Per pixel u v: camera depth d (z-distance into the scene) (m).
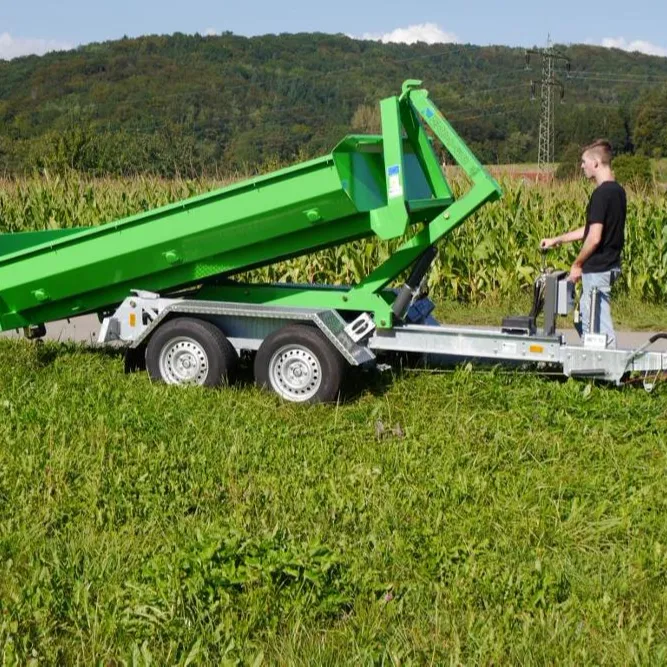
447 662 3.78
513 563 4.70
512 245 14.59
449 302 14.60
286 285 9.04
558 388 8.12
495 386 8.26
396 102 7.88
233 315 8.45
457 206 8.19
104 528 5.21
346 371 8.09
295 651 3.89
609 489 5.88
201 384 8.47
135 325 8.91
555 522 5.33
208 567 4.27
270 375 8.25
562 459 6.61
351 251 14.16
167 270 8.80
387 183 7.87
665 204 14.82
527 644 3.90
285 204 7.98
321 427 7.33
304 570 4.30
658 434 7.17
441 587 4.46
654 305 14.32
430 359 8.95
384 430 7.21
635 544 5.03
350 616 4.21
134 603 4.13
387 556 4.76
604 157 8.28
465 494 5.74
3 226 15.46
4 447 6.48
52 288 9.11
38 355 9.78
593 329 8.33
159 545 4.96
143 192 16.12
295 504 5.51
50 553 4.80
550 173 16.42
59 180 16.17
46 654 3.83
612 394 8.01
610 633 4.08
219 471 6.14
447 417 7.60
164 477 5.97
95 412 7.43
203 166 16.64
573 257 14.46
